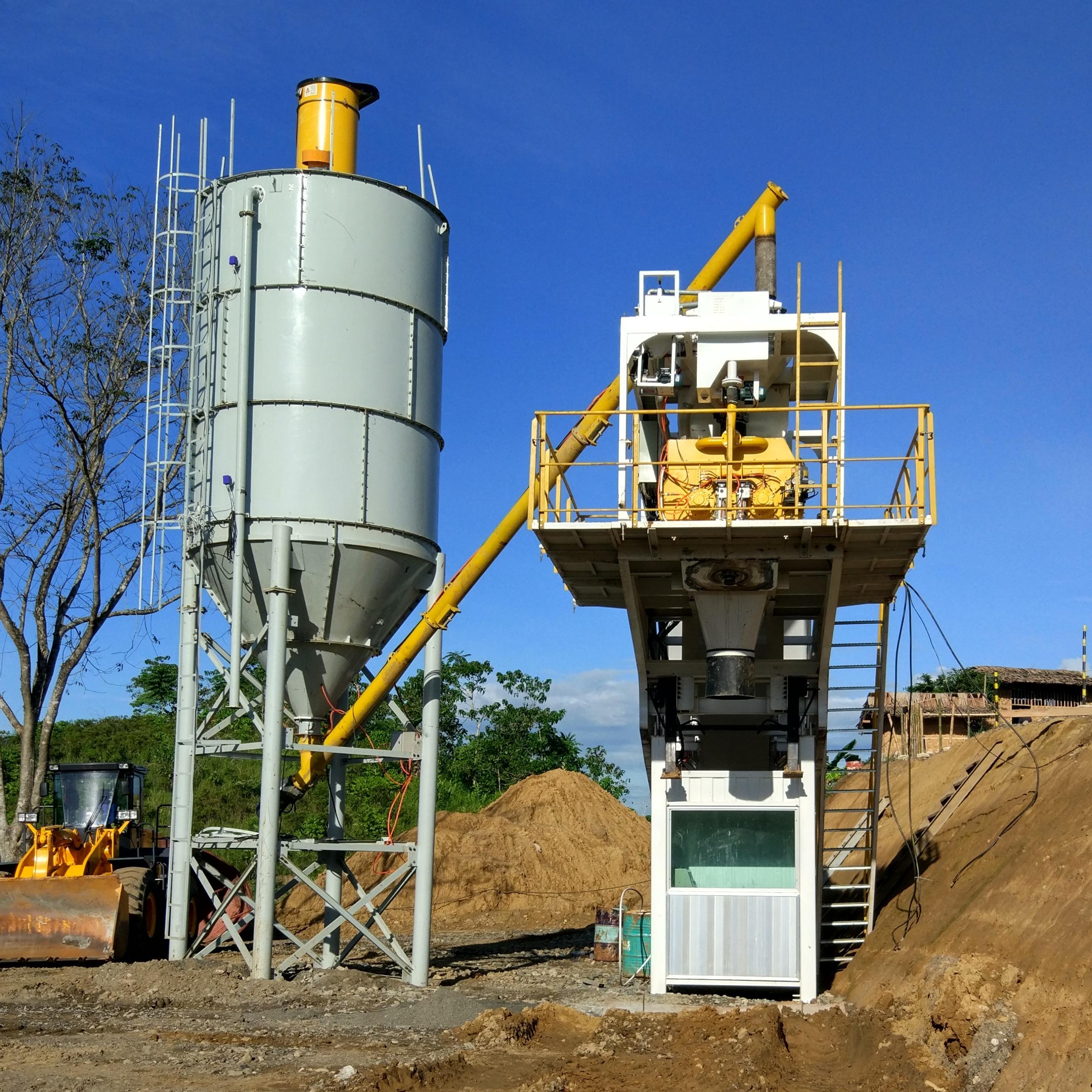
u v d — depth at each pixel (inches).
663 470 661.9
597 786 1742.1
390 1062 540.4
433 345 848.3
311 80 853.8
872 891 765.3
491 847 1498.5
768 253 799.7
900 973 647.1
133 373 1211.9
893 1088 492.7
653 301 721.0
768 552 654.5
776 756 752.3
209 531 799.1
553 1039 609.3
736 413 689.0
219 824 1780.3
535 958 984.9
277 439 787.4
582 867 1508.4
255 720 790.5
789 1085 514.0
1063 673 1791.3
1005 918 590.9
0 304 1171.3
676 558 658.8
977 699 1457.9
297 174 807.1
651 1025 609.3
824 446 628.4
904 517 637.3
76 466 1216.8
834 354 714.8
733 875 730.2
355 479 791.1
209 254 826.8
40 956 794.8
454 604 808.3
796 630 810.8
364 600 804.6
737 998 711.7
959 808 840.9
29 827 1093.8
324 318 796.0
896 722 1417.3
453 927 1293.1
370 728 2025.1
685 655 788.6
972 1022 520.1
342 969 808.3
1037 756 783.7
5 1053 553.0
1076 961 498.0
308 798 1876.2
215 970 767.7
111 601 1220.5
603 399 767.1
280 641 772.0
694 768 741.9
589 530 636.7
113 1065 528.4
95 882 810.2
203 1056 551.5
